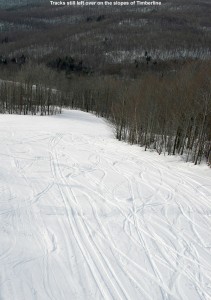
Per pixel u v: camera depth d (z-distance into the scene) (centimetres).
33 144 2152
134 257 811
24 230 904
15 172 1441
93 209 1088
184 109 2036
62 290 672
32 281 692
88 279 712
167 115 2192
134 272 750
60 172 1504
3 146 2002
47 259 773
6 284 675
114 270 751
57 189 1260
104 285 696
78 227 948
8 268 726
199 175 1559
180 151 2061
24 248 812
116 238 900
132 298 662
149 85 2714
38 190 1231
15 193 1177
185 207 1160
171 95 2258
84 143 2338
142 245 873
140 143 2372
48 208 1066
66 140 2414
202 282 731
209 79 1986
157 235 937
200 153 1817
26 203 1093
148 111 2373
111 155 1956
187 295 684
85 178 1437
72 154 1923
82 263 768
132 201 1189
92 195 1222
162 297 673
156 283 716
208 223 1040
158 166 1719
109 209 1098
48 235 888
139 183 1410
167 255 833
